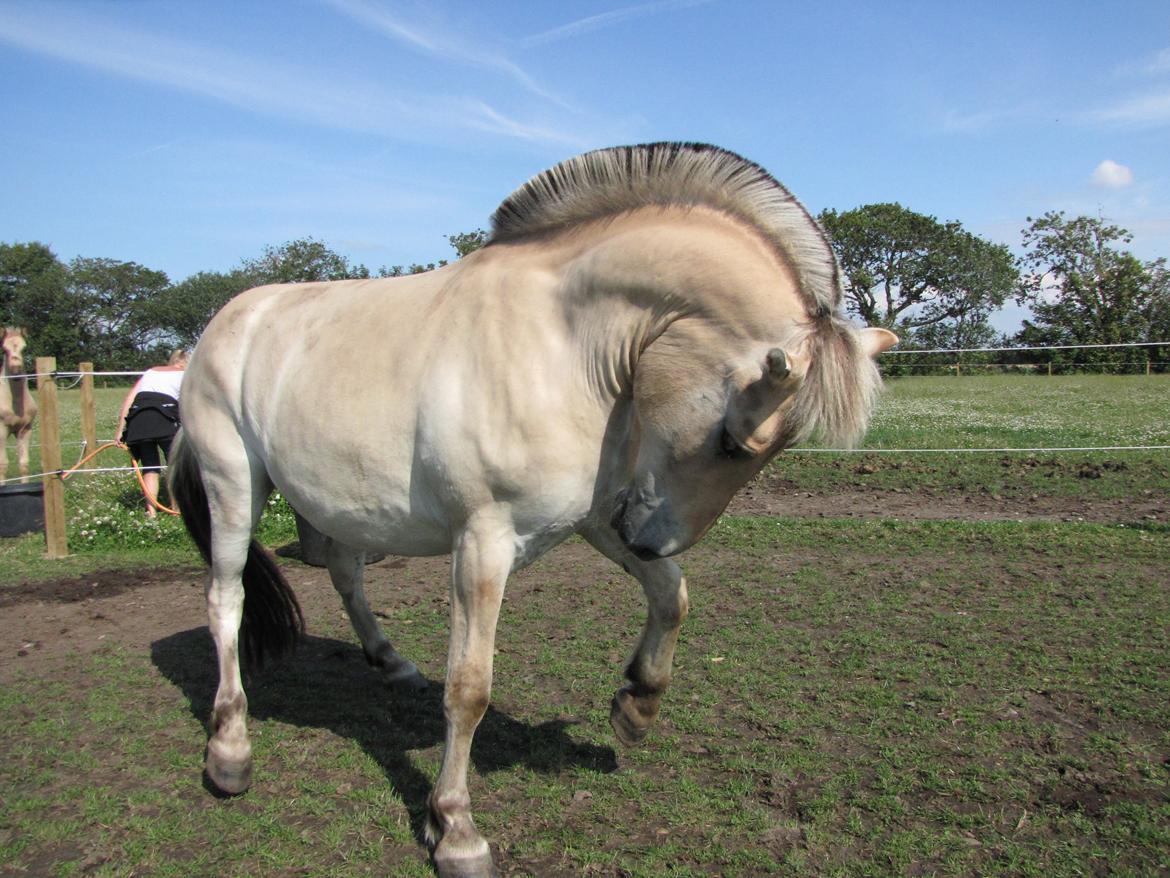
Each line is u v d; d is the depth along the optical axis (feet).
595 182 9.18
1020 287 157.79
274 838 9.80
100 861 9.41
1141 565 20.31
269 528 26.53
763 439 7.89
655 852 9.27
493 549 9.00
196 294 203.92
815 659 14.92
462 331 9.21
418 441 9.30
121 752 12.00
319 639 16.89
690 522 8.50
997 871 8.82
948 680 13.74
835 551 22.50
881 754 11.35
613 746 11.87
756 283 8.04
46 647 16.49
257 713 13.30
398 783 10.98
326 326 10.64
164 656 15.90
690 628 16.67
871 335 8.48
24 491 26.78
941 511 27.58
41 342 199.11
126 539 25.44
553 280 9.12
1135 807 9.84
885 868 8.93
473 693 9.00
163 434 26.55
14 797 10.74
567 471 8.86
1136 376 87.76
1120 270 145.18
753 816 9.93
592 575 20.97
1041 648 15.01
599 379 8.84
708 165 8.68
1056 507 27.63
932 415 54.85
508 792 10.70
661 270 8.38
